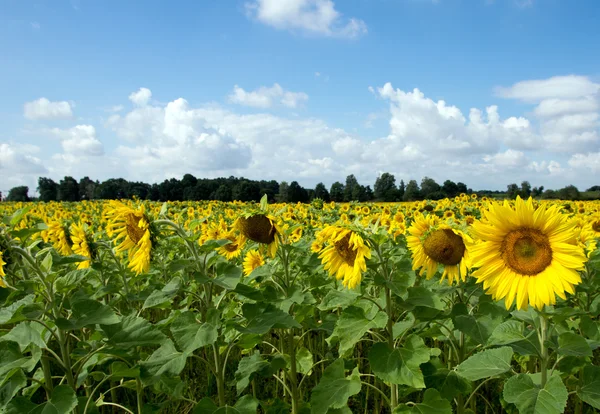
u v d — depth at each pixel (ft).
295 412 15.79
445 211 49.52
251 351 20.56
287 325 12.77
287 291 16.75
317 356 22.15
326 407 11.99
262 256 23.63
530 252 11.42
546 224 11.25
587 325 13.19
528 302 11.59
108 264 20.67
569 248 10.96
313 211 55.62
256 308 13.25
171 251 23.17
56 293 13.51
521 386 10.71
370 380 20.07
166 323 14.28
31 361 11.09
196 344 11.61
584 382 11.03
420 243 14.97
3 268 13.16
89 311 11.42
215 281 12.94
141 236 15.40
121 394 20.11
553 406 9.96
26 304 11.53
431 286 15.69
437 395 11.75
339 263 14.66
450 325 16.08
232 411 12.30
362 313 12.70
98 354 13.19
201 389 20.25
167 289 13.79
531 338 12.48
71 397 10.72
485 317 13.10
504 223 11.59
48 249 12.84
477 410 18.15
